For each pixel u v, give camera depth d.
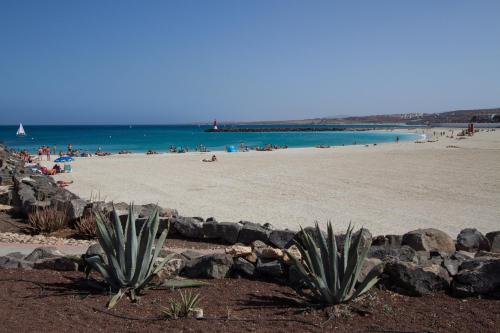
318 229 5.54
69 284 5.98
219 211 15.74
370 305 5.19
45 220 10.49
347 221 13.98
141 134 134.00
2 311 4.93
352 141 87.62
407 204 17.09
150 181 24.86
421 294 5.52
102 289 5.76
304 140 92.88
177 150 57.06
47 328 4.49
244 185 23.03
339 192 20.33
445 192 20.03
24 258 7.16
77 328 4.53
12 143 83.62
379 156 42.84
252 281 6.16
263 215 14.98
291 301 5.42
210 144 79.06
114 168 32.75
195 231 9.44
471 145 58.94
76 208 10.94
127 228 5.70
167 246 8.81
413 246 7.31
